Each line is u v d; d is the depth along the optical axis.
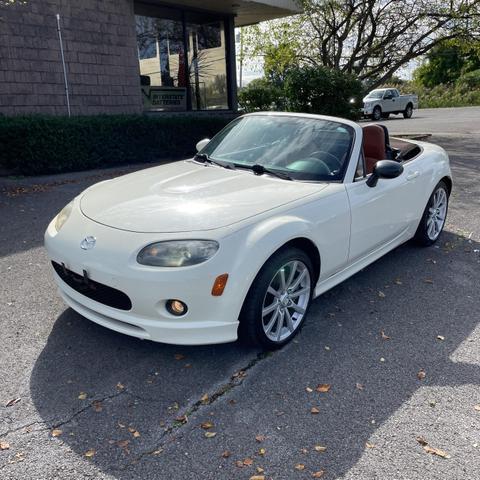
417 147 5.24
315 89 13.27
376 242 4.12
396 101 29.58
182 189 3.37
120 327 2.92
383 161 3.81
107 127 9.69
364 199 3.76
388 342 3.34
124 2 10.72
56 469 2.19
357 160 3.80
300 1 12.40
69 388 2.75
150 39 11.66
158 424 2.49
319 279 3.49
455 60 52.03
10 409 2.57
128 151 10.20
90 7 10.10
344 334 3.43
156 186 3.49
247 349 3.21
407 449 2.37
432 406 2.68
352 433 2.46
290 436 2.43
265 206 3.11
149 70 11.79
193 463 2.24
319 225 3.28
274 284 3.13
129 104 11.25
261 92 16.84
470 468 2.26
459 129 18.44
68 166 9.17
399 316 3.72
